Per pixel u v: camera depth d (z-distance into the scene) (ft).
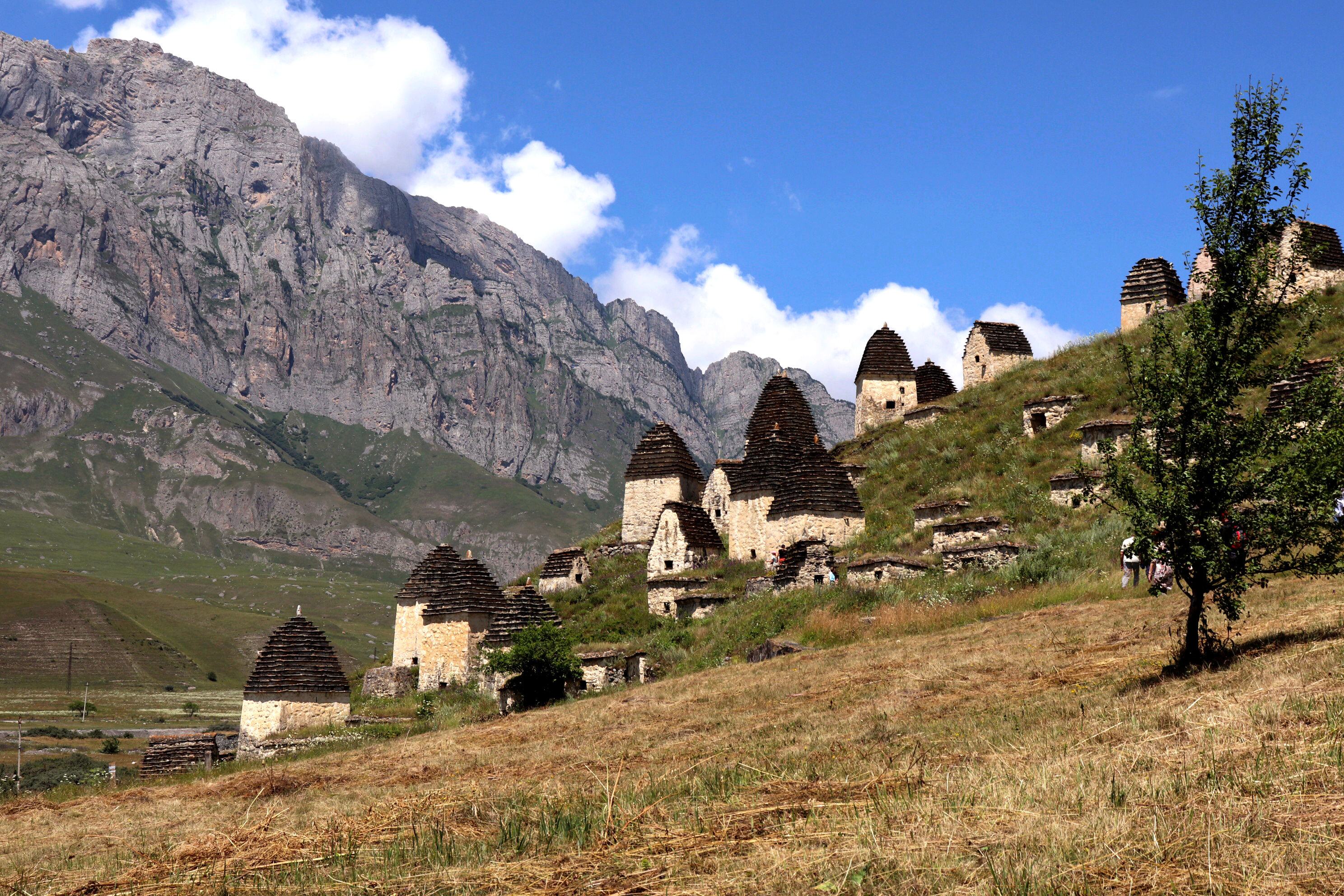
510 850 39.52
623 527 221.87
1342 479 53.21
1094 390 182.91
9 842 60.75
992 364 242.99
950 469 181.78
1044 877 28.48
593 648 135.33
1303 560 55.01
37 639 644.27
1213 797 33.60
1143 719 47.26
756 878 31.37
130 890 40.14
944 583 124.06
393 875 37.60
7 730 362.74
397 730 118.93
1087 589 102.99
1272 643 57.93
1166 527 55.42
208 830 56.18
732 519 180.55
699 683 95.09
